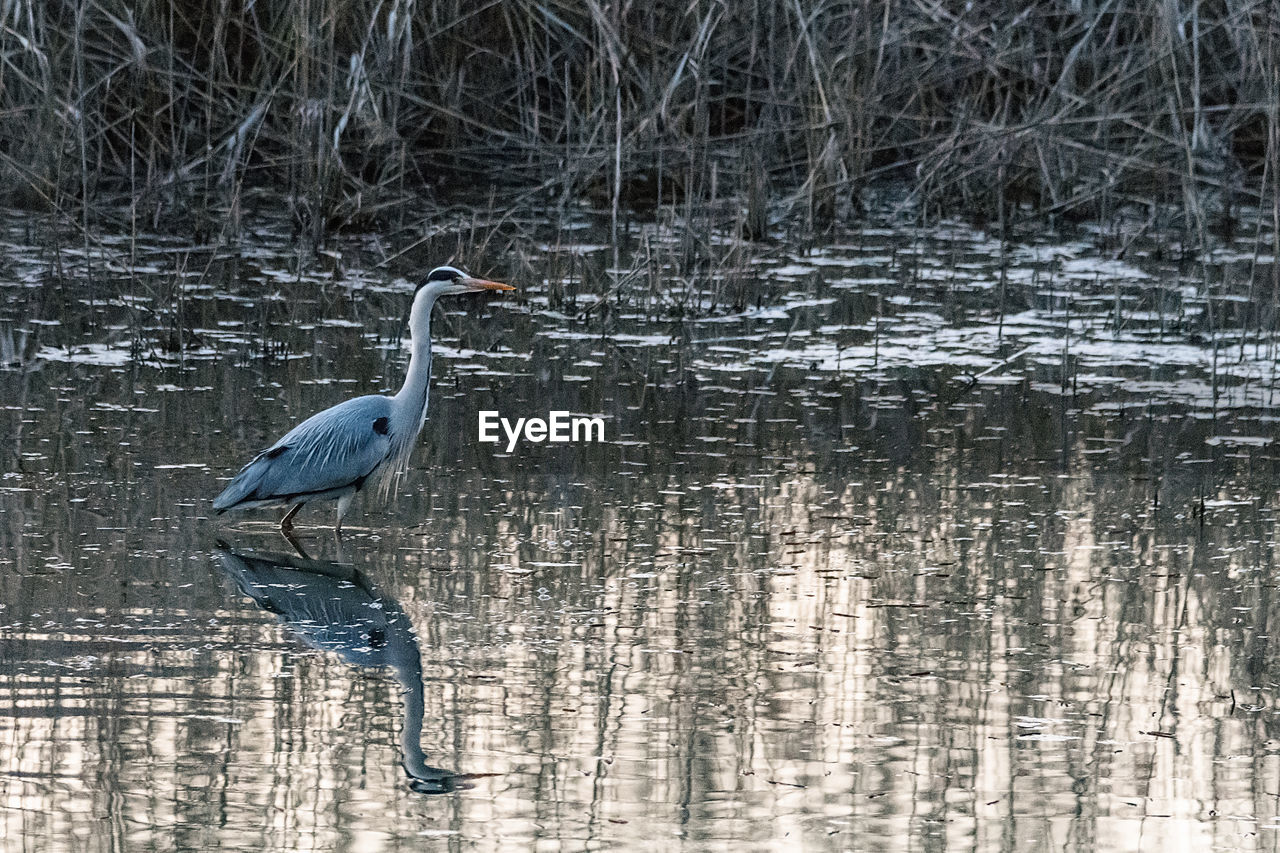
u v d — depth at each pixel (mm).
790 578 10766
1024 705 8812
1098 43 25219
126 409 14328
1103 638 9797
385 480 11945
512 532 11672
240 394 14883
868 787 7820
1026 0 25250
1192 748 8305
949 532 11758
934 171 23656
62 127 21688
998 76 23938
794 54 23281
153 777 7781
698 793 7703
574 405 14953
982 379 15984
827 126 23016
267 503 11391
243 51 24188
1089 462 13477
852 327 17906
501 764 7984
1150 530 11828
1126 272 20688
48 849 7066
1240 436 14219
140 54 22094
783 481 12938
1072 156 24625
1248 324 18141
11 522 11484
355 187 23094
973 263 21141
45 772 7801
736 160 24109
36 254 20281
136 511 11852
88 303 18125
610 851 7148
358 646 9492
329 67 22141
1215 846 7266
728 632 9805
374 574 10758
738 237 20953
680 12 24297
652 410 14859
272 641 9539
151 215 22312
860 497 12555
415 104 24781
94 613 9883
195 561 10922
